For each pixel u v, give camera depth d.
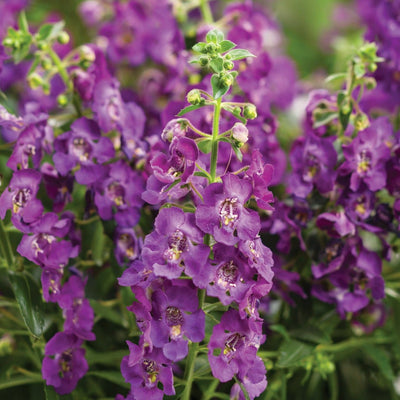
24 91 0.83
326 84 0.86
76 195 0.73
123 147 0.71
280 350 0.74
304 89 0.87
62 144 0.71
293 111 0.84
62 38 0.73
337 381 0.80
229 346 0.66
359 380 0.81
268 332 0.75
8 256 0.72
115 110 0.72
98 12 0.87
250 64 0.75
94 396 0.76
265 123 0.75
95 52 0.73
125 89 0.81
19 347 0.77
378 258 0.73
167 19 0.81
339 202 0.72
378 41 0.80
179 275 0.65
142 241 0.73
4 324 0.75
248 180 0.65
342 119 0.72
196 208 0.66
